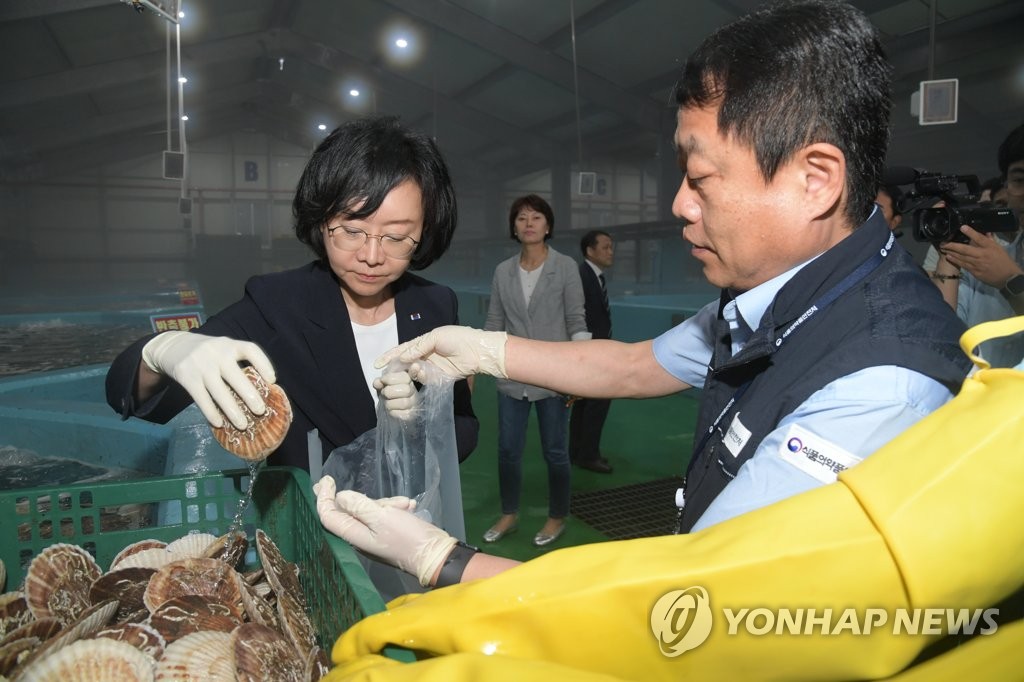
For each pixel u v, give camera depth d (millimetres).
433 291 1270
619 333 6008
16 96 11766
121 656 733
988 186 2018
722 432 731
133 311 7457
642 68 11414
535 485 3143
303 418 1146
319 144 1022
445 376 1114
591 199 22500
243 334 1114
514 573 479
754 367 716
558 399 2420
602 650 439
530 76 13016
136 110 16844
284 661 765
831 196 600
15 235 20422
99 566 973
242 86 18984
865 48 595
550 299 2490
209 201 23109
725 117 597
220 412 832
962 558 384
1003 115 10688
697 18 9297
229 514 1031
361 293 1091
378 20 12344
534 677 397
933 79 5047
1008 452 395
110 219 21875
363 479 1108
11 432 2566
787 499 448
